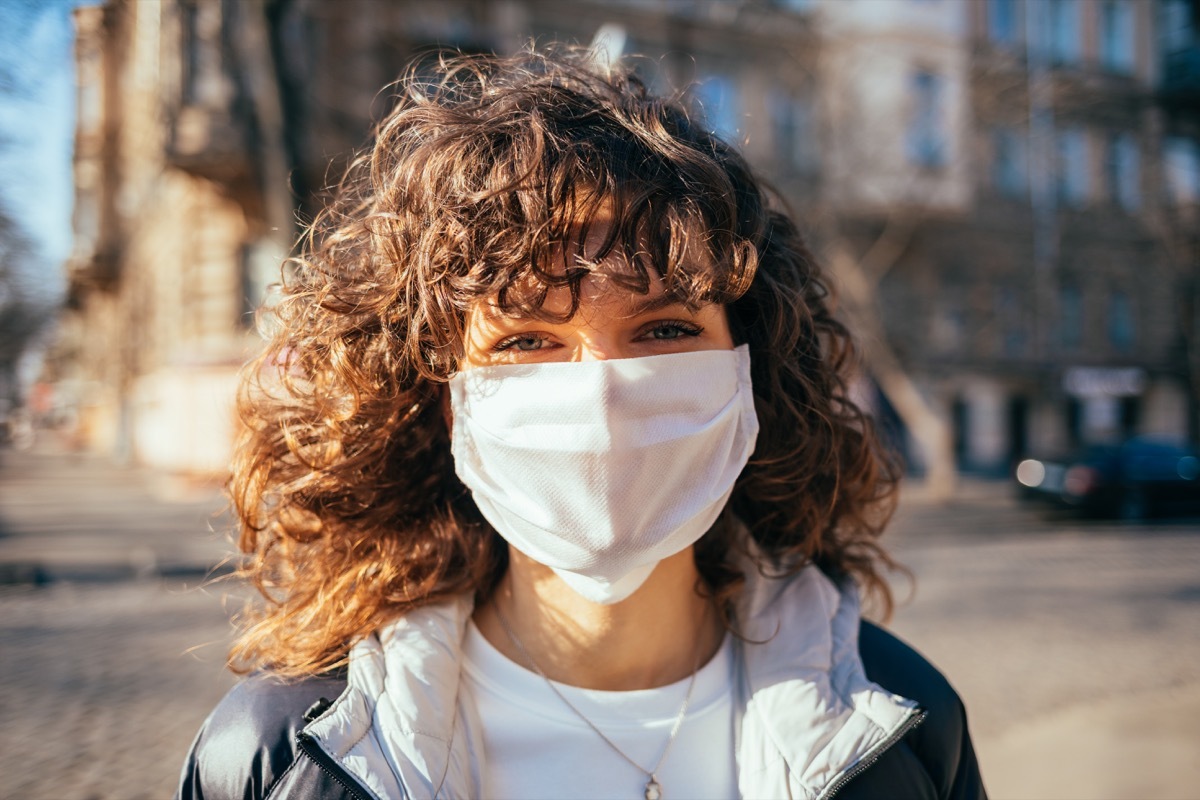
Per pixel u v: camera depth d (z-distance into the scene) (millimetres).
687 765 985
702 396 962
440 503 1116
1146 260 21172
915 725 969
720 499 1016
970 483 18062
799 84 15234
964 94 15234
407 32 10758
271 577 1160
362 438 1065
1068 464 12984
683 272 898
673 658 1034
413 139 1038
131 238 21781
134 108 14516
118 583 7445
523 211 882
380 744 917
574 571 951
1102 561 8883
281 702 953
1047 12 18047
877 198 14445
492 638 1075
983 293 19547
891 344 17734
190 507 13445
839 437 1195
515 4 13781
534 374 928
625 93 1050
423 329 994
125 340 24266
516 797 966
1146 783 3258
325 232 1176
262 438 1134
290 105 6363
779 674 1021
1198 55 17844
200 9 7113
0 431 39719
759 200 1104
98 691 4473
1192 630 5828
